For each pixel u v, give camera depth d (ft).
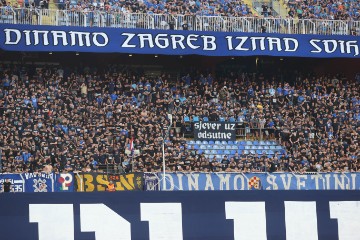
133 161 270.67
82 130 279.90
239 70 333.83
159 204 219.61
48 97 290.56
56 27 305.32
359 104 318.24
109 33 309.01
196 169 270.46
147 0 333.01
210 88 314.55
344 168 284.41
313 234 225.56
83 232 215.51
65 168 258.98
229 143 296.51
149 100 302.45
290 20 331.57
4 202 212.02
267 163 276.21
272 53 317.83
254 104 311.27
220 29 322.75
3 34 299.79
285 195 225.56
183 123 296.30
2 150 263.49
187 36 314.96
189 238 219.41
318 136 299.99
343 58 333.21
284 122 303.89
